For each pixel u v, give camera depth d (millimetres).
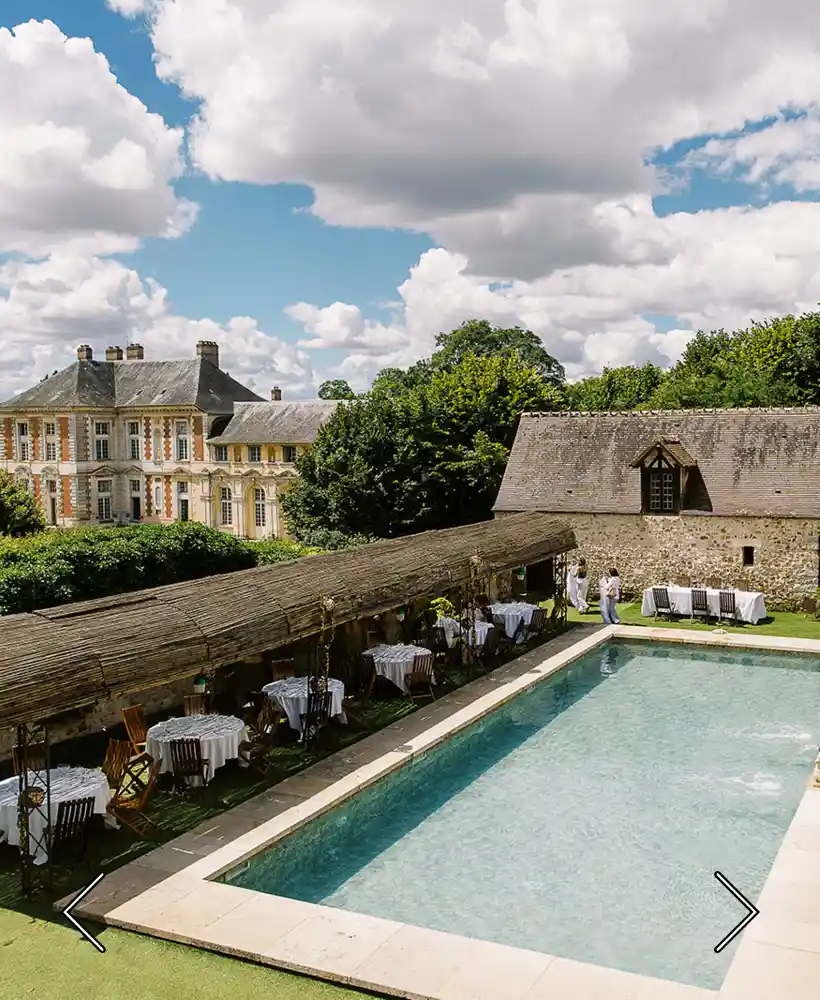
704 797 14336
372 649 19812
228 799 13617
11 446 76188
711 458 30500
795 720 18234
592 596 31062
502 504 32375
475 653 21703
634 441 32062
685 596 27203
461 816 13742
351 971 9141
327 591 17109
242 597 15484
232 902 10578
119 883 11039
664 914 10820
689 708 19125
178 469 69875
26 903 10625
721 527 29219
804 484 28609
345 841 12891
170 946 9773
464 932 10445
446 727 17047
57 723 16391
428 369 75562
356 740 16328
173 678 13078
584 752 16500
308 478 44750
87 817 11500
